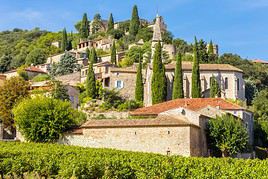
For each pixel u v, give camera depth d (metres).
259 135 106.06
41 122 78.94
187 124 71.00
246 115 98.00
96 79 121.88
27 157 51.41
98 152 59.72
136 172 46.53
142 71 125.81
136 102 112.50
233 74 123.44
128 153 60.56
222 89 122.25
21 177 50.31
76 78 145.50
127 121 75.44
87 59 172.00
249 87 139.88
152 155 59.03
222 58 160.00
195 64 115.19
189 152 70.38
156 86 111.94
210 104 94.88
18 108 82.56
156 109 91.19
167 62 141.00
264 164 50.41
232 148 76.94
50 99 83.19
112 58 157.00
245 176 43.00
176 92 111.75
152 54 131.50
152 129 72.62
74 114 85.06
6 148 62.59
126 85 119.62
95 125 75.62
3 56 198.50
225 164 50.09
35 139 79.00
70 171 45.94
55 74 162.00
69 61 166.00
